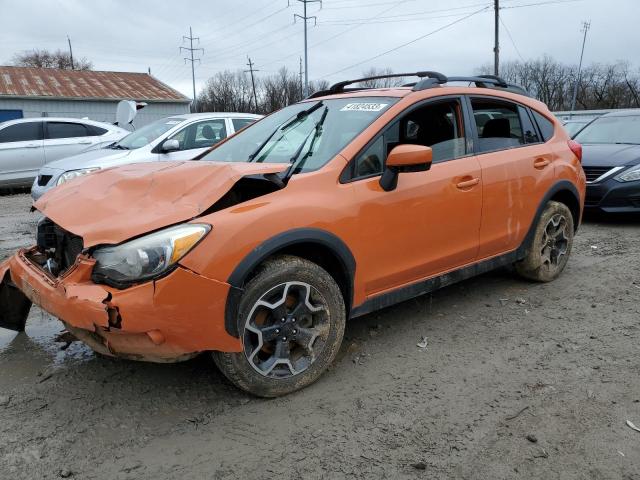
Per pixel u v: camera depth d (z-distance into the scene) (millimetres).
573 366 3338
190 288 2533
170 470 2436
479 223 3969
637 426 2693
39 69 30641
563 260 4992
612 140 8547
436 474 2389
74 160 8336
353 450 2561
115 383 3186
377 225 3277
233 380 2859
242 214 2746
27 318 4230
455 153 3875
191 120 8383
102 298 2496
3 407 2926
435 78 3953
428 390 3086
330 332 3131
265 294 2836
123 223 2693
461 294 4668
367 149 3346
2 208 10312
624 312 4195
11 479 2375
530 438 2604
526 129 4555
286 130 3912
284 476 2391
